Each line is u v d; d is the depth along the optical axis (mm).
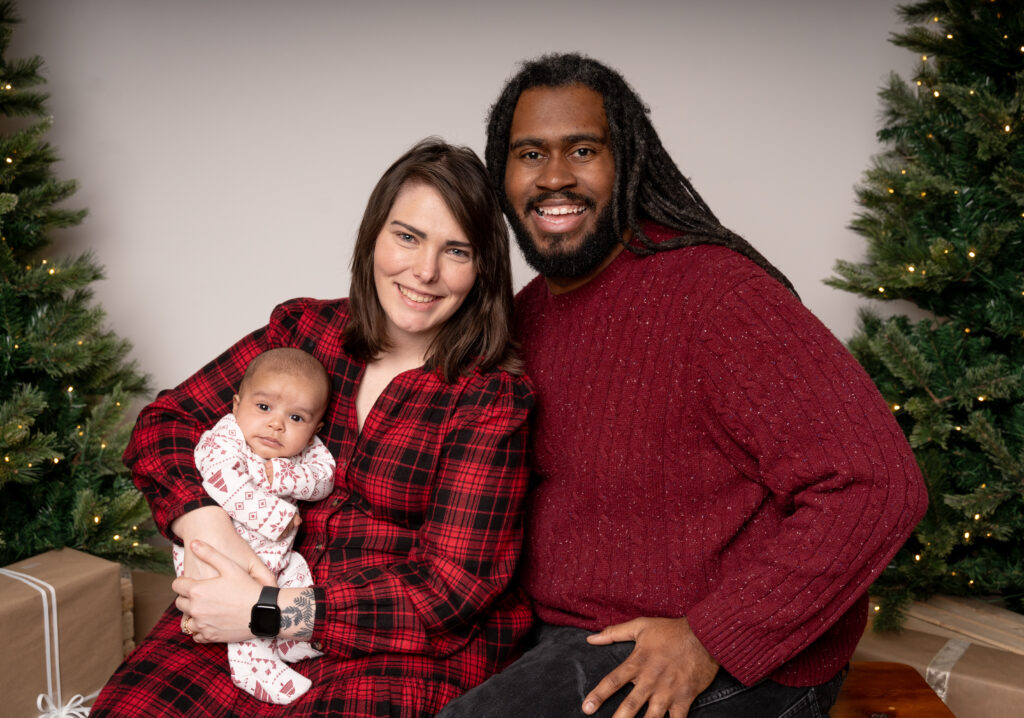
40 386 2713
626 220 1670
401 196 1640
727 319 1474
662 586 1564
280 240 3389
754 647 1409
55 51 3238
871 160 3201
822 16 3172
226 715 1518
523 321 1856
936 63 2770
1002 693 2170
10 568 2352
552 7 3242
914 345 2713
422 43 3293
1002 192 2586
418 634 1554
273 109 3332
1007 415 2666
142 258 3365
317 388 1675
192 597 1505
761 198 3252
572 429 1666
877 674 1980
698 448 1549
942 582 2674
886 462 1348
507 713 1426
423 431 1659
